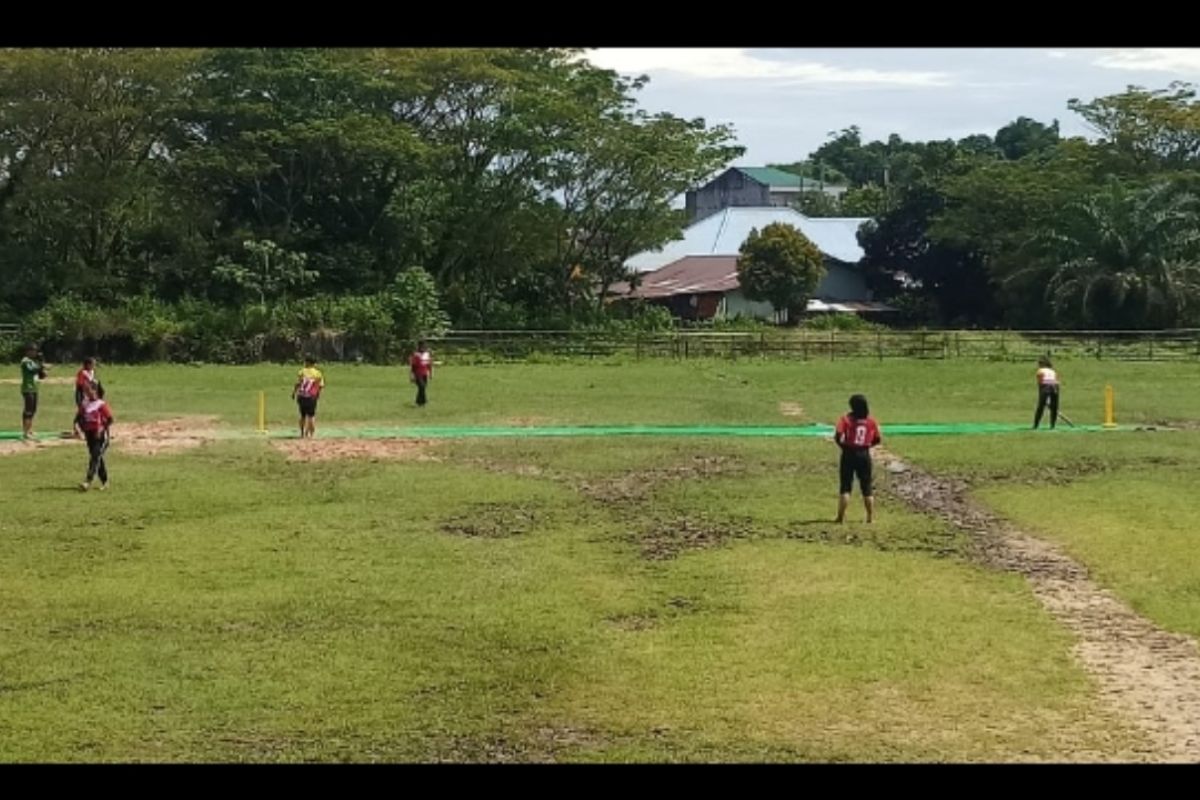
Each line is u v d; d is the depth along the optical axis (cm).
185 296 5712
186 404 3616
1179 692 1185
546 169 6088
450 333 5584
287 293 5847
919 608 1470
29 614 1434
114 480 2300
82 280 5700
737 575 1633
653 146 6172
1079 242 6059
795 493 2236
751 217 8988
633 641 1341
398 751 1045
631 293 7244
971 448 2734
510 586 1574
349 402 3675
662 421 3275
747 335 5547
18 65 5431
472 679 1216
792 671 1237
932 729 1090
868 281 7825
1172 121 6812
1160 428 3106
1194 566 1683
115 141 5847
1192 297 5878
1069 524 1967
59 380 4300
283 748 1049
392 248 6178
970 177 6931
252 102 5759
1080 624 1417
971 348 5328
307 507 2081
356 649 1306
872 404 3697
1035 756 1032
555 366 5012
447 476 2380
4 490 2192
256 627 1388
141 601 1491
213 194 6034
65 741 1059
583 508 2103
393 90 5888
